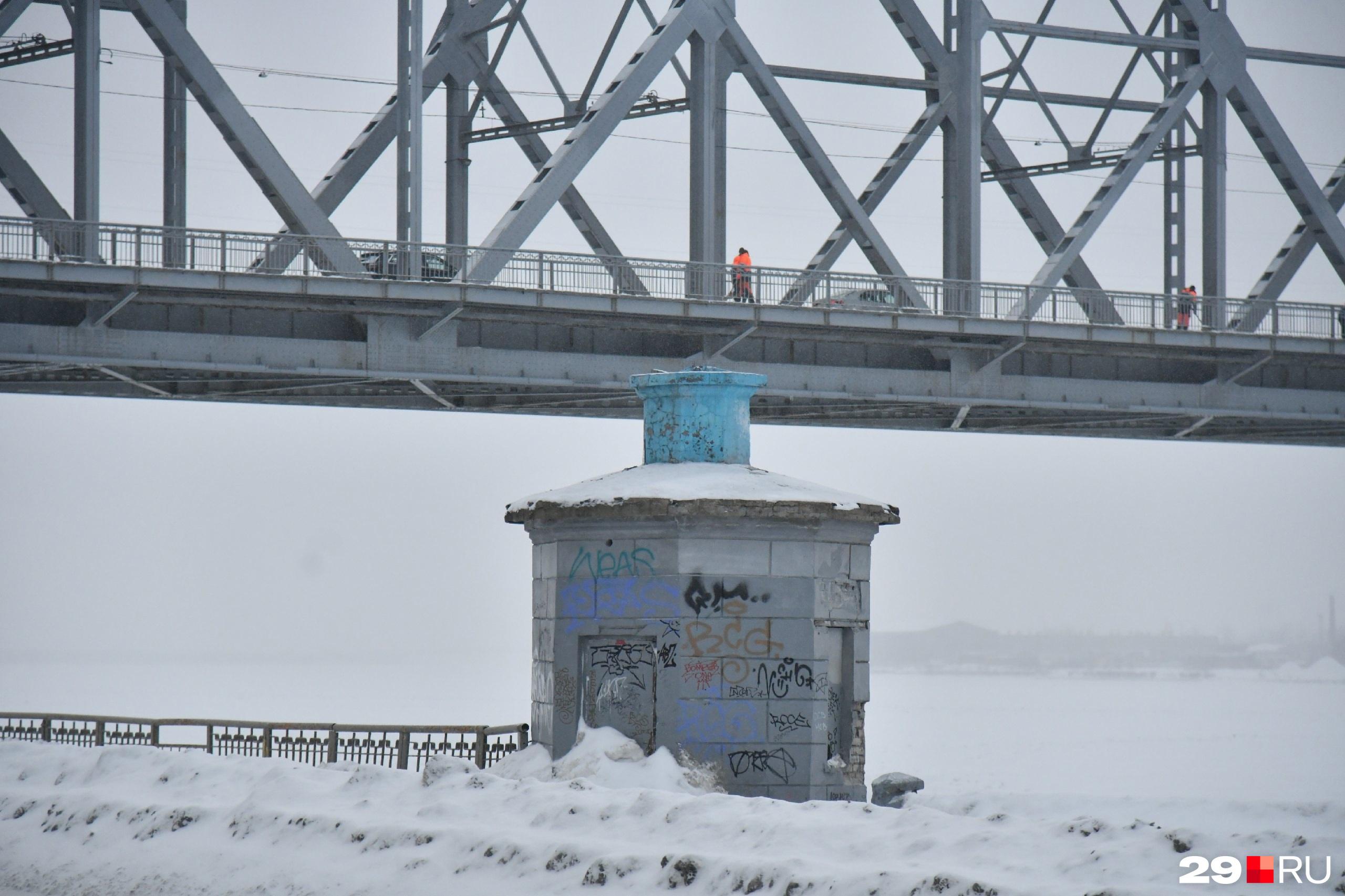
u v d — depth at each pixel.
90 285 81.69
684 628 40.28
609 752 40.41
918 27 114.00
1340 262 117.69
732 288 96.44
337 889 34.34
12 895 38.62
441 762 38.59
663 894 30.22
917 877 27.48
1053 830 28.72
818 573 41.28
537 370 93.94
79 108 88.62
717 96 108.94
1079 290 106.06
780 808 32.41
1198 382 112.06
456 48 114.44
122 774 44.78
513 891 32.16
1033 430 120.06
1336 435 124.94
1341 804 30.12
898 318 98.88
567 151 94.56
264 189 90.50
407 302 88.81
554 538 42.75
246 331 88.31
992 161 127.56
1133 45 116.12
